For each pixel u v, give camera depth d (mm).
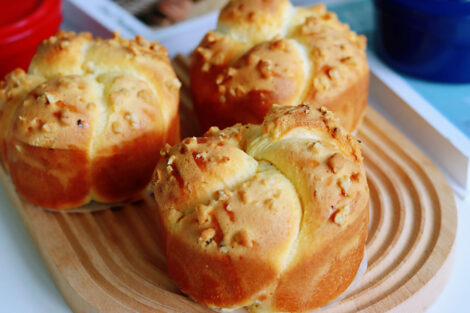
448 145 469
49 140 407
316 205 359
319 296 372
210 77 451
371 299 383
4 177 452
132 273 399
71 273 395
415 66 513
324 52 440
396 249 408
